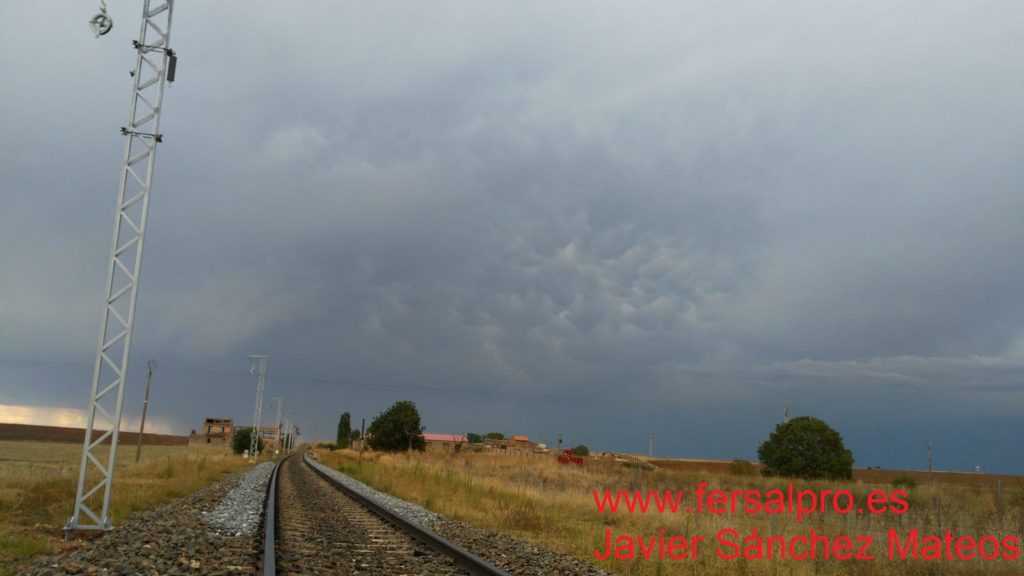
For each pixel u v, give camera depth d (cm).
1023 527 2006
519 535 1905
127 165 1688
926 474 7775
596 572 1326
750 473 6719
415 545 1471
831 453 6288
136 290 1664
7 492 2100
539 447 13888
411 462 5828
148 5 1734
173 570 1091
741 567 1501
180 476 3538
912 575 1590
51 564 1137
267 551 1227
